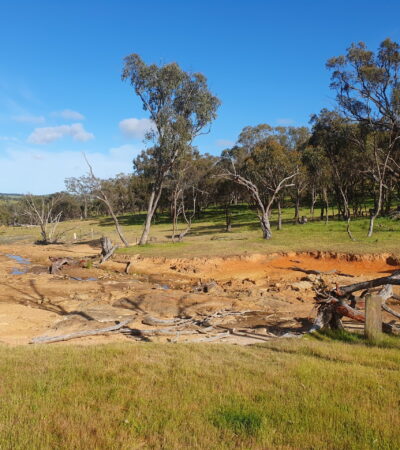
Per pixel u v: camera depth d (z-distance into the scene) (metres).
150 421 4.62
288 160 38.00
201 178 50.59
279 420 4.68
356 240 26.39
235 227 48.00
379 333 9.31
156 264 25.19
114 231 54.09
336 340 9.61
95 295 18.34
